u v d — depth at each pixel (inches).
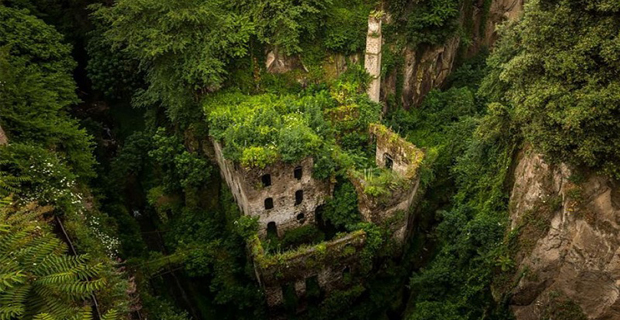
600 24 703.7
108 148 1562.5
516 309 906.7
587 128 697.0
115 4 1291.8
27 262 506.3
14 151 841.5
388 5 1419.8
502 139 1062.4
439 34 1416.1
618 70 682.2
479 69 1638.8
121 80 1626.5
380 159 1289.4
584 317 782.5
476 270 972.6
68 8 1665.8
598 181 738.8
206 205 1353.3
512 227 941.8
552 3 782.5
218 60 1227.9
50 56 1321.4
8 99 978.1
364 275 1128.2
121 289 719.7
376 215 1105.4
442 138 1441.9
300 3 1315.2
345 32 1384.1
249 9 1295.5
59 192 839.7
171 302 1100.5
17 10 1322.6
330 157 1164.5
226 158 1067.9
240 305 1091.3
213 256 1197.1
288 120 1179.3
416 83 1550.2
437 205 1293.1
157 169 1423.5
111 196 1342.3
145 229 1344.7
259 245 1061.1
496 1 1685.5
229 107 1233.4
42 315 453.7
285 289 1061.8
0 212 563.5
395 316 1152.2
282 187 1116.5
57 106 1082.7
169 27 1184.8
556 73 741.9
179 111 1322.6
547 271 842.2
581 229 755.4
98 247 822.5
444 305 983.0
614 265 715.4
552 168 840.3
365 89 1408.7
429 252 1221.1
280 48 1327.5
